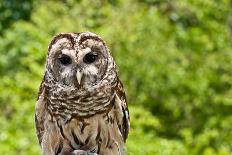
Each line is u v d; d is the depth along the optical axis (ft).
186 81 60.95
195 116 63.82
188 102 62.23
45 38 54.08
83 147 26.50
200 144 54.75
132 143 45.93
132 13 60.34
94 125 26.09
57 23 56.90
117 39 57.52
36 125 27.02
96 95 25.75
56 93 25.86
